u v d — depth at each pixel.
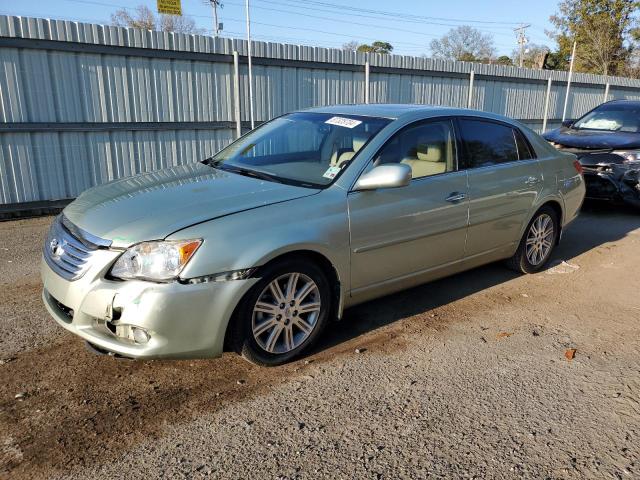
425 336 3.96
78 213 3.39
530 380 3.38
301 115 4.64
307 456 2.63
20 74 7.41
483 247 4.64
